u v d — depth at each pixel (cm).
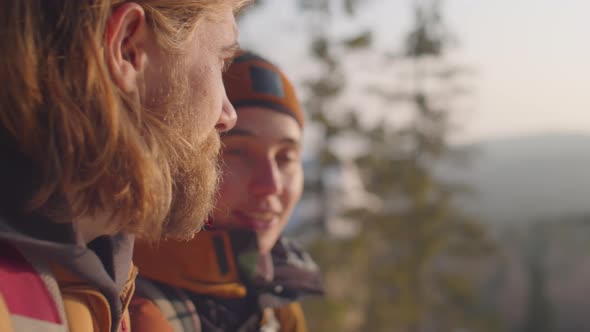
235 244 107
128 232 72
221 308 108
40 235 64
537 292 3278
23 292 63
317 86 1057
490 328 1512
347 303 1073
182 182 75
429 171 1334
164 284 102
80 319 70
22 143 63
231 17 79
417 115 1330
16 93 62
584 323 3117
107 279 71
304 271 124
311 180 1076
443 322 1438
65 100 63
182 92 72
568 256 3347
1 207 62
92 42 65
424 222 1301
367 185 1208
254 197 111
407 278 1302
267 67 114
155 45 71
